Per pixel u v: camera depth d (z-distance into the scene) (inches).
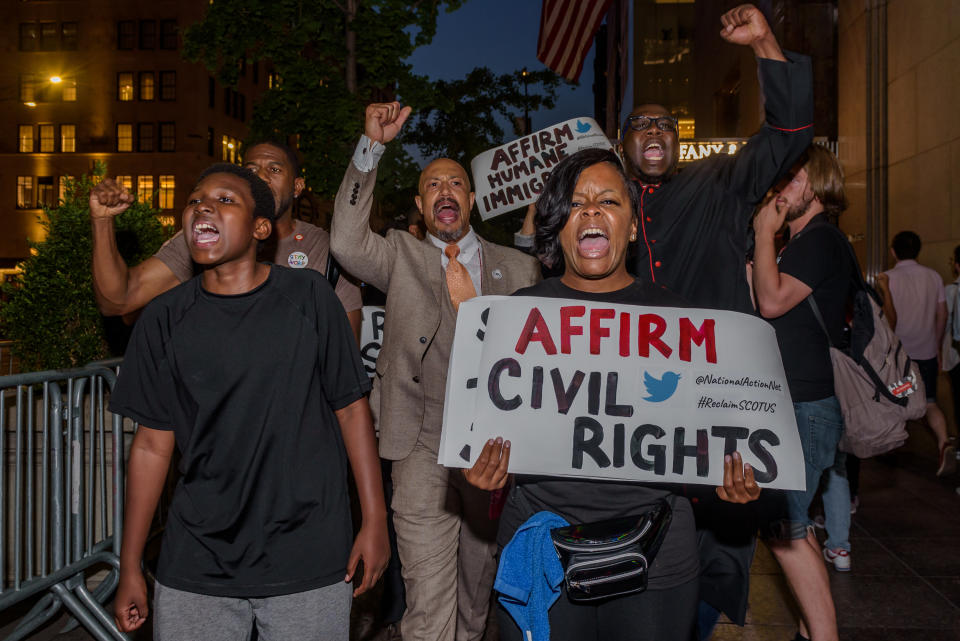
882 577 179.6
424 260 135.0
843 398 133.0
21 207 1712.6
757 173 115.1
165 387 87.2
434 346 130.9
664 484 86.0
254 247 89.8
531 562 81.8
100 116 1692.9
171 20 1675.7
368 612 163.3
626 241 90.7
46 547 138.2
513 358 84.6
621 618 82.8
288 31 369.7
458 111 618.5
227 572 84.7
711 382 84.9
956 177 311.1
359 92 380.8
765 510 124.0
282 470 86.0
